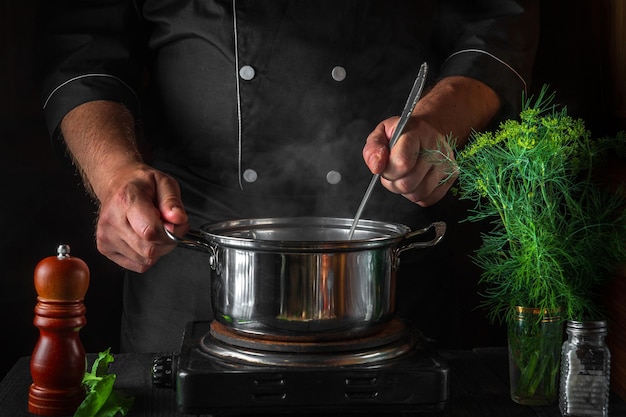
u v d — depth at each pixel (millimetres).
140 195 1424
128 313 1993
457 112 1683
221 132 1858
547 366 1356
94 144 1694
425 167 1506
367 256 1296
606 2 2109
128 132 1737
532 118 1383
